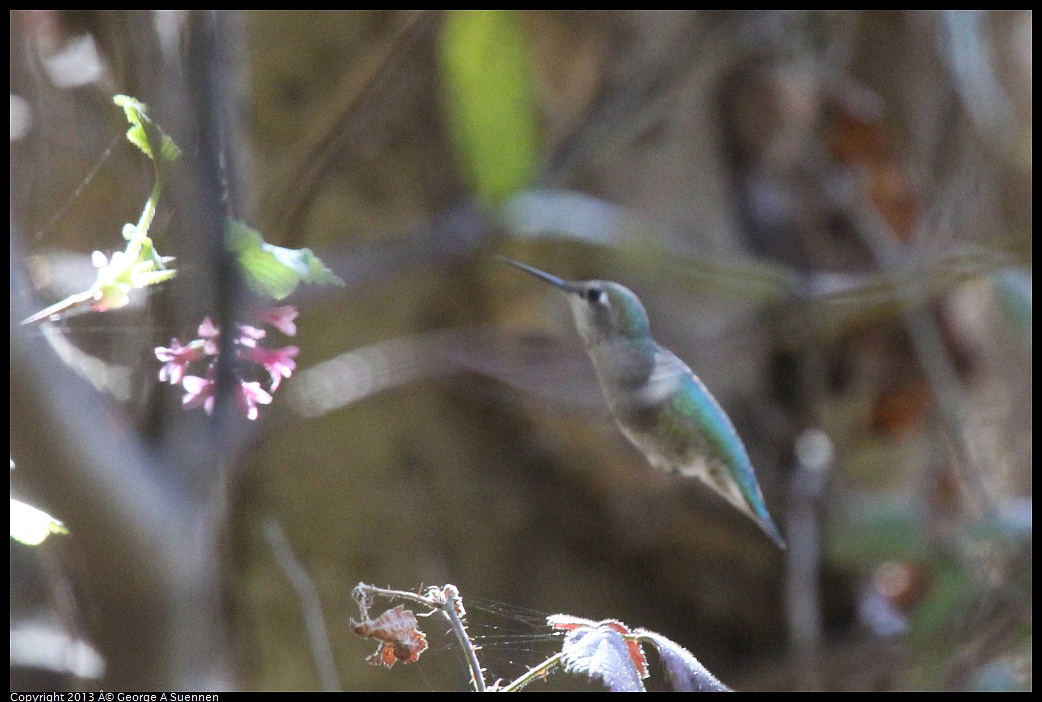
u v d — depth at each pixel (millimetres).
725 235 8602
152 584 2650
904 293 6035
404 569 8430
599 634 2828
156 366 2725
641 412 5012
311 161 3750
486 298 7980
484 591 8703
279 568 8000
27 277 2580
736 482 4980
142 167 3012
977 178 8203
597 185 8281
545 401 7984
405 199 7777
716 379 8680
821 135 8898
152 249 2473
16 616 5176
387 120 7309
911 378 8969
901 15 8852
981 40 7602
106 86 3469
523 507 8844
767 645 9188
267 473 8102
